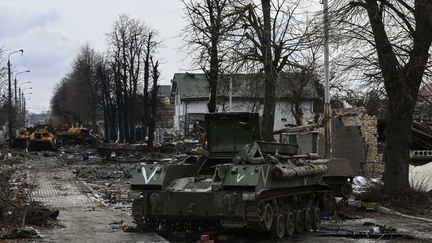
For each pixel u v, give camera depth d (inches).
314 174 557.9
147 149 1792.6
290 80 982.4
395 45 738.8
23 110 3914.9
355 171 1106.7
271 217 479.5
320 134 1170.0
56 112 4170.8
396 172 769.6
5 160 1433.3
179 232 513.0
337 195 742.5
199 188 471.5
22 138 2103.8
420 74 743.1
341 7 756.6
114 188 946.1
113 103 2541.8
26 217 523.8
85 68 3021.7
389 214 701.3
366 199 759.7
